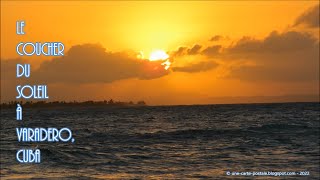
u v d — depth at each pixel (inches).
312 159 3115.2
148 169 2790.4
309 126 6378.0
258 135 5255.9
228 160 3149.6
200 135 5398.6
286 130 5836.6
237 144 4284.0
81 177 2511.1
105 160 3238.2
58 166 2942.9
